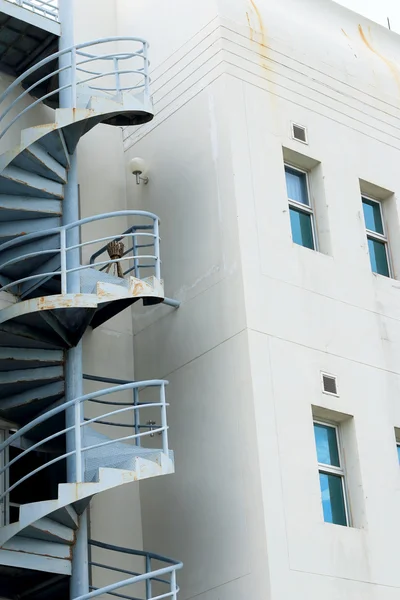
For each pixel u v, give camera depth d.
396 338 17.09
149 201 17.78
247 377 15.06
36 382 15.03
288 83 17.77
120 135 18.83
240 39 17.47
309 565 14.32
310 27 18.86
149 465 13.91
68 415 14.80
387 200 18.52
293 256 16.36
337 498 15.49
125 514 16.20
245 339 15.26
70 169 15.92
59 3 17.17
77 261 15.34
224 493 14.95
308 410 15.40
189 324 16.36
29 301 14.48
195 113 17.33
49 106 17.45
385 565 15.09
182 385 16.16
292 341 15.69
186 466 15.72
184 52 17.91
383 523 15.40
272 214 16.42
